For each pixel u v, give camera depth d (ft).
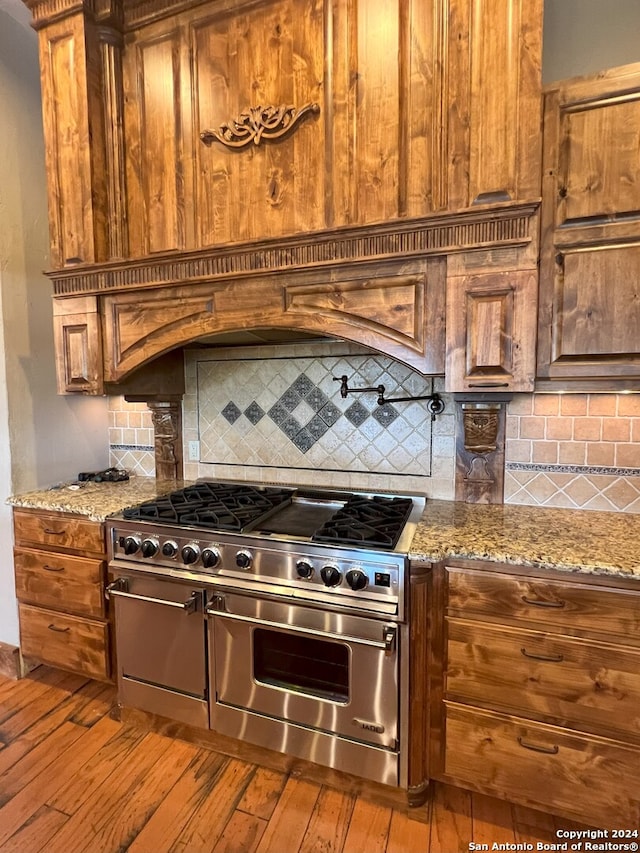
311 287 5.67
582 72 5.90
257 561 5.47
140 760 5.93
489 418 6.11
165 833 4.92
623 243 4.80
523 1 4.68
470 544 4.84
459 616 4.81
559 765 4.56
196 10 6.10
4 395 7.34
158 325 6.53
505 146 4.82
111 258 6.79
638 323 4.82
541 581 4.49
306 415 7.46
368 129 5.37
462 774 4.95
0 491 7.49
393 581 4.83
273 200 5.89
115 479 8.35
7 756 5.99
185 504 6.54
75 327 7.07
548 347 5.14
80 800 5.33
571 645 4.43
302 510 6.71
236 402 7.95
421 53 5.11
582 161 4.85
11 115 7.38
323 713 5.32
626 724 4.32
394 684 4.95
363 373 7.05
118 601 6.40
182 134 6.31
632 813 4.37
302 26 5.59
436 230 5.06
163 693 6.21
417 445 6.79
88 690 7.36
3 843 4.82
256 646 5.63
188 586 5.90
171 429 8.37
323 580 5.03
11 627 7.63
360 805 5.26
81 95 6.50
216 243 6.22
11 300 7.41
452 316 5.10
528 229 4.78
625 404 5.79
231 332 6.57
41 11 6.56
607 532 5.17
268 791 5.46
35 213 7.78
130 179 6.70
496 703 4.75
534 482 6.24
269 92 5.82
